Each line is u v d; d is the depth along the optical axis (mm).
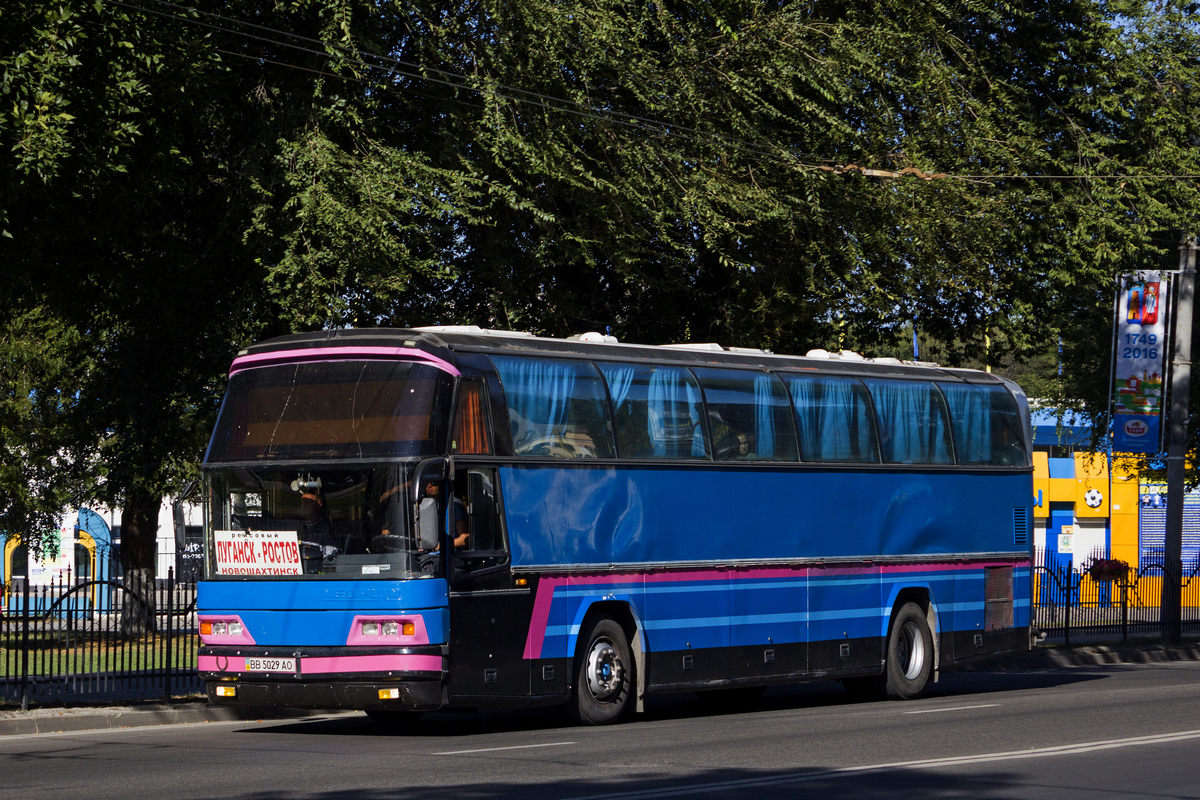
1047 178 27797
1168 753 13328
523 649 15758
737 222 23422
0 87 16031
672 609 17547
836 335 28297
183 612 19750
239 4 20266
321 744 14586
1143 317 32438
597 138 22094
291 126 19828
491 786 11086
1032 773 12008
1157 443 32438
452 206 19875
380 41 20750
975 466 22266
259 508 15516
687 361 18391
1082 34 29406
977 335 29516
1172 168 28734
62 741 15312
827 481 19781
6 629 18328
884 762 12680
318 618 15000
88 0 16797
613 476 17047
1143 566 35312
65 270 21594
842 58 24500
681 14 24531
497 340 16406
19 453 33844
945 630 21406
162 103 18516
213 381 24312
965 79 26984
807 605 19281
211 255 21359
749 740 14570
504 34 20875
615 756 13148
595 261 23922
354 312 20266
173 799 10406
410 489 14891
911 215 25297
